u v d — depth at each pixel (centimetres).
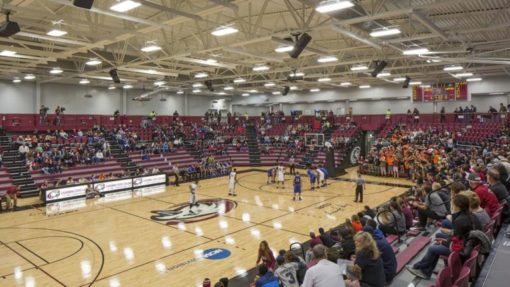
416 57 2062
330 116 3775
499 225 731
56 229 1450
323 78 2983
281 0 1370
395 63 2558
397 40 1514
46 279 974
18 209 1827
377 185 2356
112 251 1183
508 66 2347
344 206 1788
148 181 2455
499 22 1502
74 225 1505
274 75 3136
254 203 1880
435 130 3097
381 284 521
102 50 2044
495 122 2964
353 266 505
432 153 2464
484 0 1238
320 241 904
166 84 3253
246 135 3869
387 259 618
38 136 2814
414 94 3391
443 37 1430
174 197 2073
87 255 1150
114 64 2078
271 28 1748
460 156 2173
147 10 1462
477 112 3234
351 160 3175
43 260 1112
